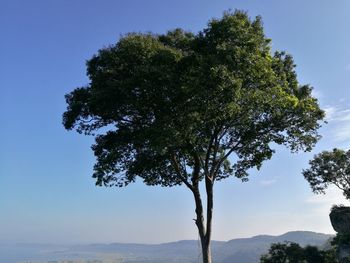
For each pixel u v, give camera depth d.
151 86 21.22
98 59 24.28
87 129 25.42
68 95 25.58
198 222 25.05
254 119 25.14
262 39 22.50
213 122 22.28
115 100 22.67
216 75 19.70
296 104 23.28
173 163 25.77
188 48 24.09
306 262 64.75
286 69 26.36
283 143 26.81
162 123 21.38
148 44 22.83
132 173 25.42
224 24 21.73
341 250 60.41
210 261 24.06
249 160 27.81
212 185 24.97
